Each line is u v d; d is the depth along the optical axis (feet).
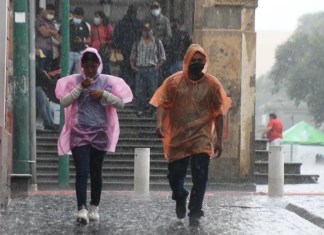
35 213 50.85
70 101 44.83
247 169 91.45
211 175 90.99
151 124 98.73
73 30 102.27
